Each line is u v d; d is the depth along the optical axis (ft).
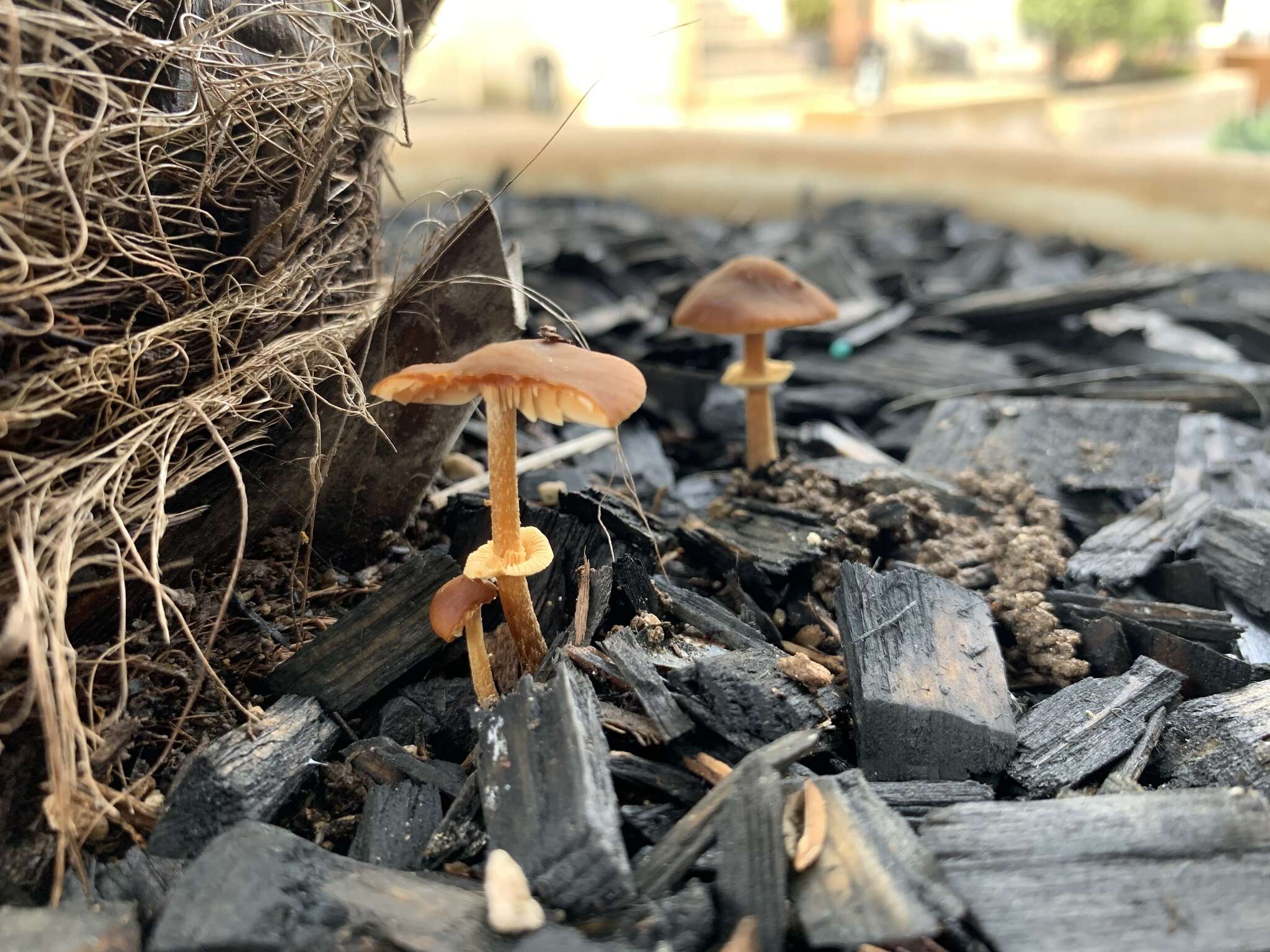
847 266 0.76
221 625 0.26
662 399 0.53
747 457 0.45
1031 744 0.26
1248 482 0.41
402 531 0.34
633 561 0.30
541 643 0.27
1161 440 0.42
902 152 1.01
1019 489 0.39
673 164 1.10
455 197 0.32
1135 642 0.31
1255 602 0.33
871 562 0.35
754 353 0.42
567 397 0.22
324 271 0.32
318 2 0.30
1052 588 0.34
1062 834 0.21
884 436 0.52
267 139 0.27
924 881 0.20
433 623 0.24
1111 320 0.68
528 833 0.20
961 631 0.28
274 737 0.25
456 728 0.27
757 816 0.20
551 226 0.91
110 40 0.23
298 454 0.30
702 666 0.25
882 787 0.24
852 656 0.27
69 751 0.20
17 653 0.19
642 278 0.77
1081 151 0.90
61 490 0.23
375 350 0.31
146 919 0.20
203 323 0.26
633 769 0.23
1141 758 0.26
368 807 0.24
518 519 0.25
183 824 0.23
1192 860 0.20
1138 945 0.19
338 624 0.28
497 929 0.19
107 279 0.24
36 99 0.21
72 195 0.21
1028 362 0.61
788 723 0.24
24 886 0.21
